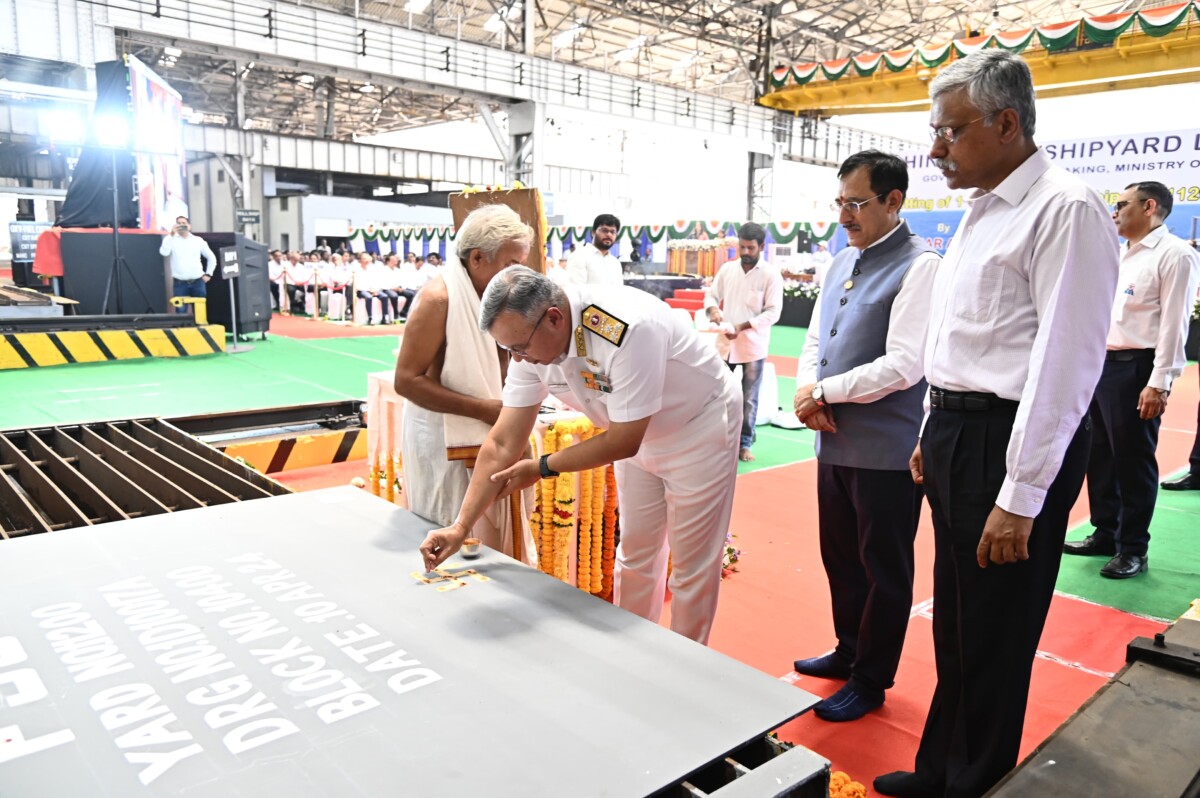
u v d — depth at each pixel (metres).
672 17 17.34
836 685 2.53
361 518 1.82
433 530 1.64
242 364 8.99
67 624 1.28
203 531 1.72
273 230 21.73
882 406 2.20
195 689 1.10
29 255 11.70
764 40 18.56
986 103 1.50
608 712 1.07
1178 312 3.23
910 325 2.08
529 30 16.05
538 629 1.30
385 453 3.40
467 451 2.15
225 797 0.88
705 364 2.03
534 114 16.25
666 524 2.29
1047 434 1.47
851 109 18.02
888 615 2.28
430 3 16.98
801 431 6.42
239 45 12.73
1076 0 17.62
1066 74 12.90
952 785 1.75
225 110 25.47
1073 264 1.46
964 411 1.65
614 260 5.79
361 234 21.47
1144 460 3.41
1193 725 1.33
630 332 1.67
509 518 2.36
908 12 18.75
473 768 0.94
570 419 2.87
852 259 2.37
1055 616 3.05
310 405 4.94
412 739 1.00
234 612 1.34
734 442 2.14
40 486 2.49
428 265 15.34
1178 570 3.54
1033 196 1.54
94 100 10.19
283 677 1.14
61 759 0.94
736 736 1.02
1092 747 1.28
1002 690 1.68
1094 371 1.48
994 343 1.60
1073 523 4.23
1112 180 9.96
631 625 1.32
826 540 2.48
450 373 2.12
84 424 3.28
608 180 28.23
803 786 0.94
